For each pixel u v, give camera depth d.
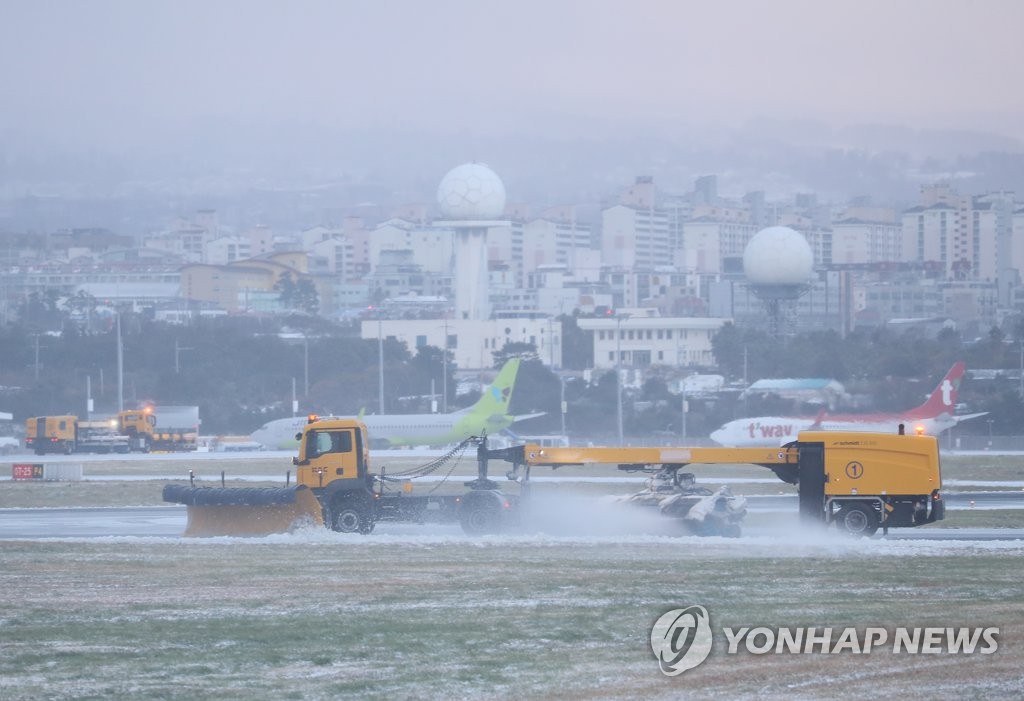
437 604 75.31
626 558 94.00
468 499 114.25
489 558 94.25
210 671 59.84
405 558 94.44
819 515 109.19
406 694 56.16
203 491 115.06
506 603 75.56
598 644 65.06
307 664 61.03
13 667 60.47
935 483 108.19
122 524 136.38
